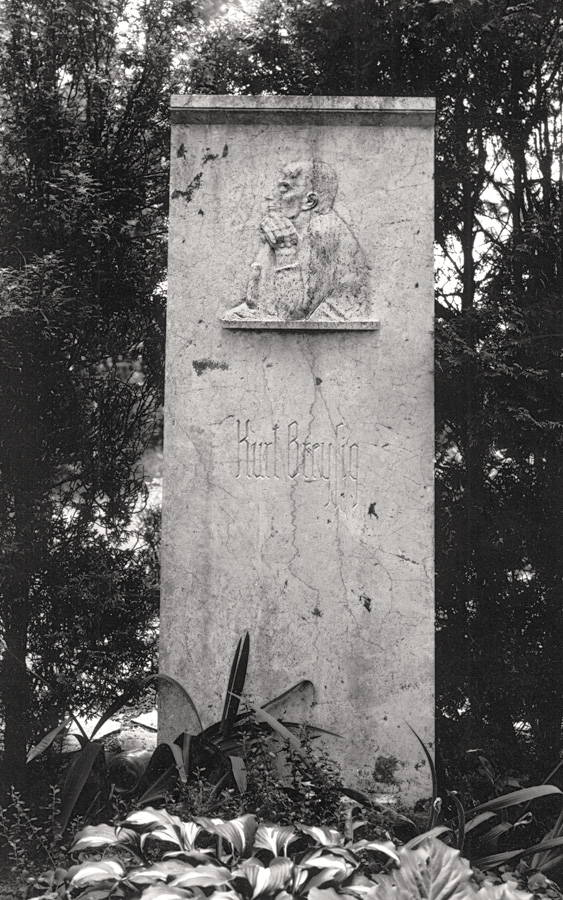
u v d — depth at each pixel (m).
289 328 4.07
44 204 4.59
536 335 4.43
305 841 3.17
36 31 4.61
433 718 3.95
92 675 4.57
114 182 4.82
